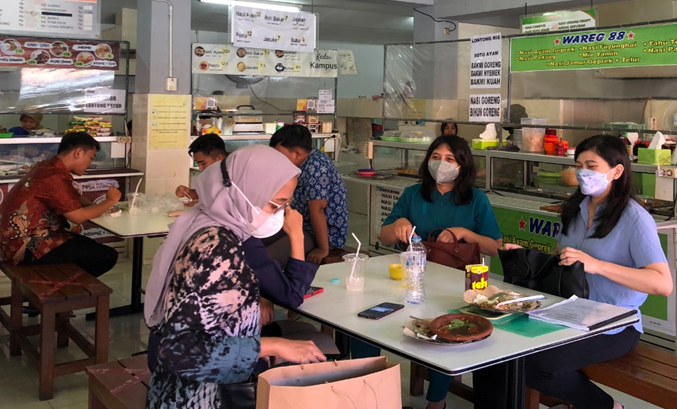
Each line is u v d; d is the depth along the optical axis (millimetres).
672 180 4168
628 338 2703
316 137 7754
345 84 15781
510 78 5238
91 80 6461
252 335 1915
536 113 6242
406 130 6473
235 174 1946
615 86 5996
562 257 2674
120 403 2373
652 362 2672
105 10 9656
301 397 1759
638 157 4371
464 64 7070
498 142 5535
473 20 8039
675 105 5445
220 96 7719
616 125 5242
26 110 6262
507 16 8039
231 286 1837
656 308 4121
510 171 5250
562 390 2639
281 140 3668
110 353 4176
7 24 5906
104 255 4395
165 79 6484
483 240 3287
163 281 1903
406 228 3299
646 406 3520
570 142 6000
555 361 2592
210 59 6816
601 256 2797
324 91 7820
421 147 5770
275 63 7262
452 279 2949
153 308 1926
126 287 5688
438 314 2436
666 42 4125
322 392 1778
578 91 5988
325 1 8625
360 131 11062
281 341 2086
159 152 6543
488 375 2611
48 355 3523
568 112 6016
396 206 3609
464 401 3564
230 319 1862
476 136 7348
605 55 4477
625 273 2617
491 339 2176
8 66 6016
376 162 6414
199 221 1933
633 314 2432
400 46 6742
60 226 4359
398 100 6797
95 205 4285
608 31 4430
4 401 3508
